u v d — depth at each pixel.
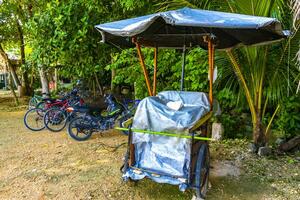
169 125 3.36
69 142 6.21
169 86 6.86
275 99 5.20
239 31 4.05
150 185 4.00
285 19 4.59
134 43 4.42
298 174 4.43
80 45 7.41
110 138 6.53
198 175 3.38
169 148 3.41
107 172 4.48
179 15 3.50
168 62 6.61
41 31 7.57
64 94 8.77
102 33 4.10
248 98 5.44
